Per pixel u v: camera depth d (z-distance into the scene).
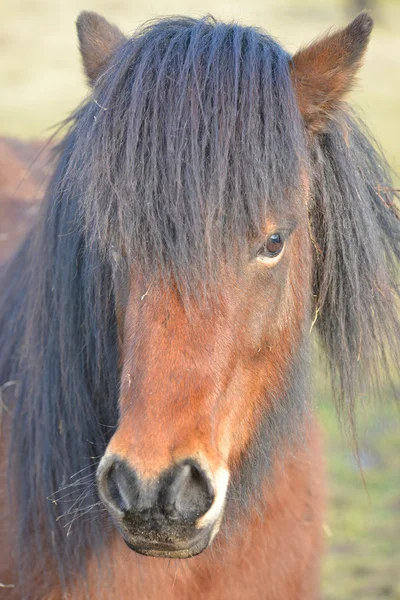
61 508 4.17
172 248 3.29
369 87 25.94
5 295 4.92
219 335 3.38
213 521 3.29
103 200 3.43
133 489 3.13
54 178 4.14
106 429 4.18
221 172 3.30
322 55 3.96
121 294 3.56
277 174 3.48
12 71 26.78
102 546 4.14
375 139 4.63
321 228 4.20
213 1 38.31
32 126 19.88
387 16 39.50
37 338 4.18
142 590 4.19
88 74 4.18
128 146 3.35
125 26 31.34
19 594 4.30
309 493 4.74
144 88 3.45
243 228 3.36
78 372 4.10
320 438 5.15
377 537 8.16
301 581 4.69
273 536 4.45
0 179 6.44
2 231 5.89
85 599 4.22
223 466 3.44
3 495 4.42
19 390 4.36
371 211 4.30
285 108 3.59
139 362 3.30
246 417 3.79
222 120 3.38
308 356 4.24
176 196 3.28
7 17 35.50
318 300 4.36
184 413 3.23
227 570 4.30
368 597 7.21
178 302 3.34
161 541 3.23
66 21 35.16
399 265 4.55
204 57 3.55
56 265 4.05
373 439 9.84
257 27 4.03
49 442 4.18
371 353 4.38
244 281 3.45
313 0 41.31
